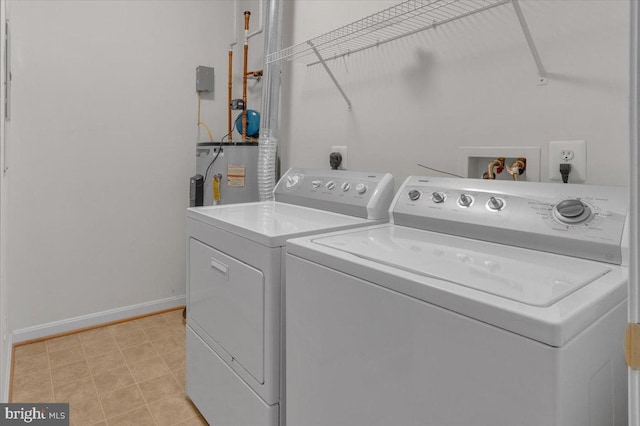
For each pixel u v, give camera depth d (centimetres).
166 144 276
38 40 227
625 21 111
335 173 180
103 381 196
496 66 142
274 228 132
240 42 297
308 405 108
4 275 186
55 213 240
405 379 81
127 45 257
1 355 158
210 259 156
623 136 113
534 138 132
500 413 66
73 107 241
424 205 133
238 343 139
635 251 48
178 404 179
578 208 100
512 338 64
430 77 164
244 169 249
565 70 124
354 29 190
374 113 189
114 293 264
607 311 73
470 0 148
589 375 68
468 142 152
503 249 105
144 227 272
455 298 72
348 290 93
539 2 129
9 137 214
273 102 227
